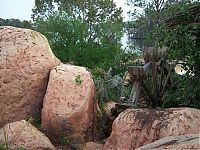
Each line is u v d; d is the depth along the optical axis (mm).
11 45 10367
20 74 10109
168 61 11094
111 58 16375
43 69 10422
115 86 13398
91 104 10234
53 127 9617
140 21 32500
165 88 11180
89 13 33156
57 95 9859
